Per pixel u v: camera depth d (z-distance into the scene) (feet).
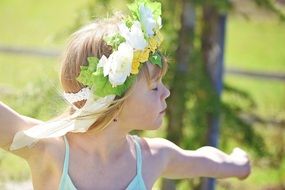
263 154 21.29
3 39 51.24
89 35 10.05
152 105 10.12
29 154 10.02
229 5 19.97
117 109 9.96
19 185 22.68
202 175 11.22
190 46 19.86
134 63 9.82
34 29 53.11
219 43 21.08
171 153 10.87
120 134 10.21
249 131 21.17
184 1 19.94
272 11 20.54
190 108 19.99
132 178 10.28
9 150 9.96
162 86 10.29
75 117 9.83
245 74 33.55
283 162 28.27
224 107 20.68
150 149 10.68
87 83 9.77
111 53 9.90
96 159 10.11
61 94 10.46
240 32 54.19
